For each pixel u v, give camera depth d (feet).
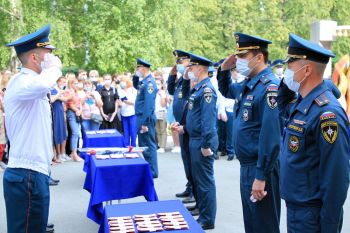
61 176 23.76
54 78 10.16
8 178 10.39
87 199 19.63
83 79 28.78
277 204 11.20
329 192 7.54
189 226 9.06
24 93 9.98
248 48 10.80
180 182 22.17
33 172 10.37
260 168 10.29
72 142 27.78
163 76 32.96
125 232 8.70
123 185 14.67
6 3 48.03
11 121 10.36
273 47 82.84
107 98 29.53
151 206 10.34
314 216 7.91
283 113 9.82
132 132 29.48
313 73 8.03
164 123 30.45
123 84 29.53
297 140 7.98
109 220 9.41
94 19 53.57
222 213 17.33
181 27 62.23
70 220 16.89
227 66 12.45
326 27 32.40
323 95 7.89
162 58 57.67
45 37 10.46
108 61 51.96
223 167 25.54
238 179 22.63
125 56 52.24
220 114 27.45
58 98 26.21
